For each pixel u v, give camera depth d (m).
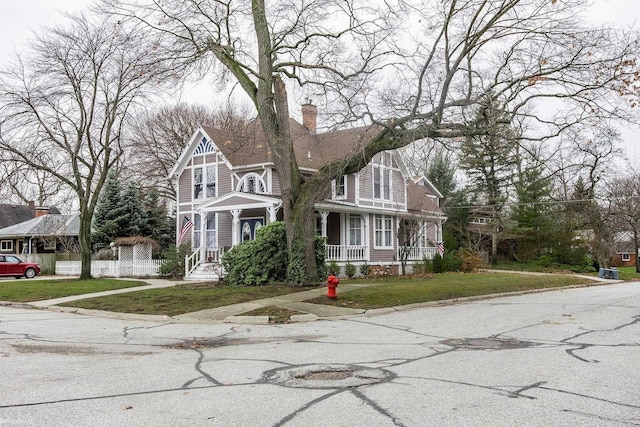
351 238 30.95
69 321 15.07
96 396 6.52
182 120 50.84
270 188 28.78
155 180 49.56
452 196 49.22
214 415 5.64
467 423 5.23
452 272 34.41
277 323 14.57
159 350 10.09
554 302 18.86
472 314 15.46
